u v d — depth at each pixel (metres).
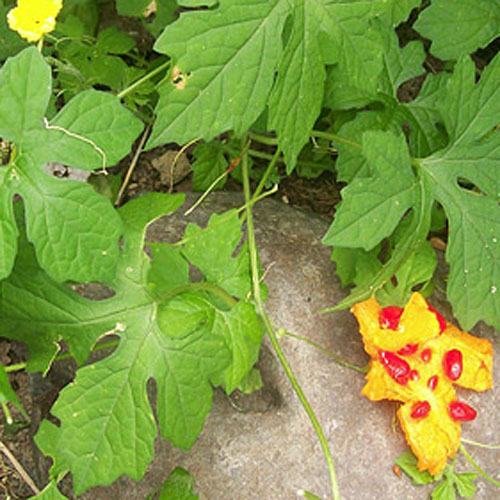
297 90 0.33
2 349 0.45
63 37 0.46
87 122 0.30
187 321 0.33
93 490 0.38
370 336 0.36
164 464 0.37
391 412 0.38
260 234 0.42
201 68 0.31
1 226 0.29
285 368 0.36
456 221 0.36
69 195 0.30
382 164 0.34
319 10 0.33
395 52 0.42
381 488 0.37
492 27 0.43
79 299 0.33
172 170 0.46
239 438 0.37
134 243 0.34
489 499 0.38
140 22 0.51
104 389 0.32
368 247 0.34
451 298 0.36
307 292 0.40
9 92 0.29
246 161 0.42
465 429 0.38
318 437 0.37
